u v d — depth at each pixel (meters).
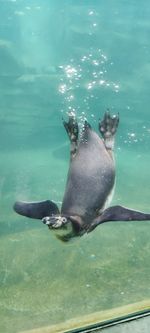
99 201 1.45
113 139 1.77
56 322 5.70
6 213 9.55
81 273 7.21
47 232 8.73
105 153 1.63
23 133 15.37
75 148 1.63
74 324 4.58
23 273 7.26
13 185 11.20
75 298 6.43
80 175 1.48
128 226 8.91
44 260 7.61
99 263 7.51
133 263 7.51
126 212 1.48
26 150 14.13
